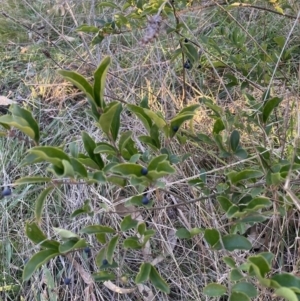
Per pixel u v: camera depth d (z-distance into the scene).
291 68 2.25
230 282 1.28
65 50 2.59
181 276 1.59
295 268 1.34
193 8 1.79
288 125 1.75
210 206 1.62
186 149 1.82
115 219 1.70
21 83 2.44
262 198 1.11
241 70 1.99
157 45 2.37
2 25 2.87
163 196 1.68
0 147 2.07
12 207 1.91
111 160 1.28
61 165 0.97
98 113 1.06
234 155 1.43
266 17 2.47
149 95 2.11
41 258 1.08
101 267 1.29
